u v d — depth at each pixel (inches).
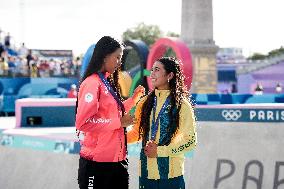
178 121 149.9
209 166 268.8
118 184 155.1
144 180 154.6
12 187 291.0
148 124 154.3
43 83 805.2
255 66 1720.0
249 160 268.1
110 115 149.6
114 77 157.9
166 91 153.8
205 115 287.7
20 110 362.0
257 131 276.7
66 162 277.0
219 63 1788.9
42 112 366.3
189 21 707.4
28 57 960.3
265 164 265.4
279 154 267.4
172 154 147.8
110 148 151.3
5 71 895.7
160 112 152.1
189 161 271.0
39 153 293.4
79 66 991.6
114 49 149.9
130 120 149.2
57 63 1007.0
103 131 147.2
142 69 510.0
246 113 280.8
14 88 771.4
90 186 151.8
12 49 1096.8
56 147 284.8
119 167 154.6
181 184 153.2
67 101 372.2
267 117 277.6
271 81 1686.8
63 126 368.8
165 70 151.7
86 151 152.8
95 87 145.7
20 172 294.8
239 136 277.6
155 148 147.1
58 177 276.8
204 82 716.0
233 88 1467.8
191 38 707.4
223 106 284.7
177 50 469.1
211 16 709.3
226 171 266.4
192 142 149.6
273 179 260.8
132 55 553.0
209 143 278.7
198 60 711.1
